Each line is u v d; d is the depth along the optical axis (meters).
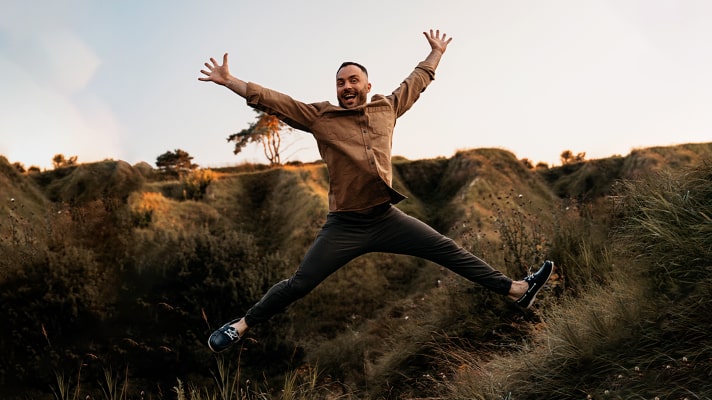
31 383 10.49
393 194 3.31
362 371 9.55
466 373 5.10
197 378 10.78
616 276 5.20
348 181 3.29
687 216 4.30
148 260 13.40
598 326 4.25
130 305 12.23
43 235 14.40
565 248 6.75
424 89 3.79
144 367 10.92
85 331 11.48
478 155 28.70
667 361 3.55
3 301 11.26
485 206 23.61
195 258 13.04
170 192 28.53
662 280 4.17
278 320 12.03
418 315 9.62
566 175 29.20
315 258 3.35
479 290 7.55
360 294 16.89
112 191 27.36
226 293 12.28
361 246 3.43
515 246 7.61
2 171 27.52
